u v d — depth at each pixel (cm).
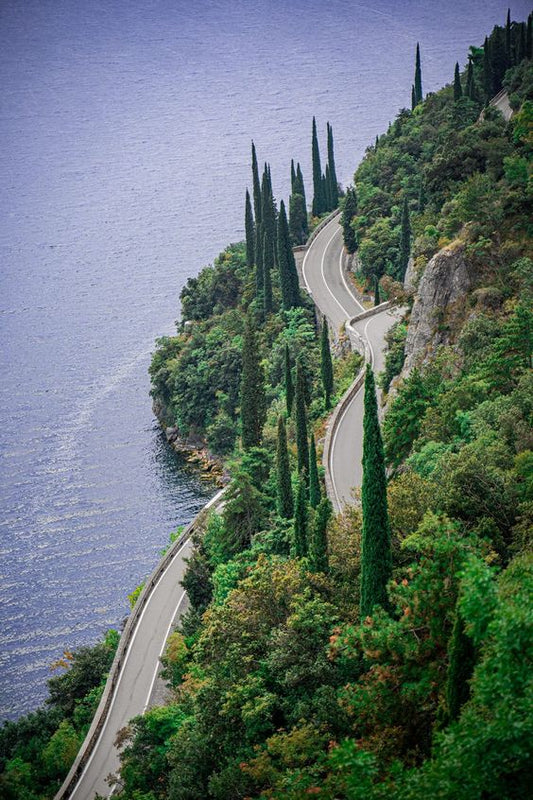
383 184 17338
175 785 5559
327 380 12206
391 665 4703
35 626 11731
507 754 3222
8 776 7719
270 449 11288
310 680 5331
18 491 15500
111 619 11750
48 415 18762
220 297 19300
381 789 3438
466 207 10000
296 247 19012
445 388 8338
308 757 4728
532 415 6606
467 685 4062
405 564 5869
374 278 15500
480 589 3522
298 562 6438
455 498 5891
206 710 5712
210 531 9756
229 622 6031
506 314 9000
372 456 5359
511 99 14262
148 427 18125
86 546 13575
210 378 16712
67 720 8550
